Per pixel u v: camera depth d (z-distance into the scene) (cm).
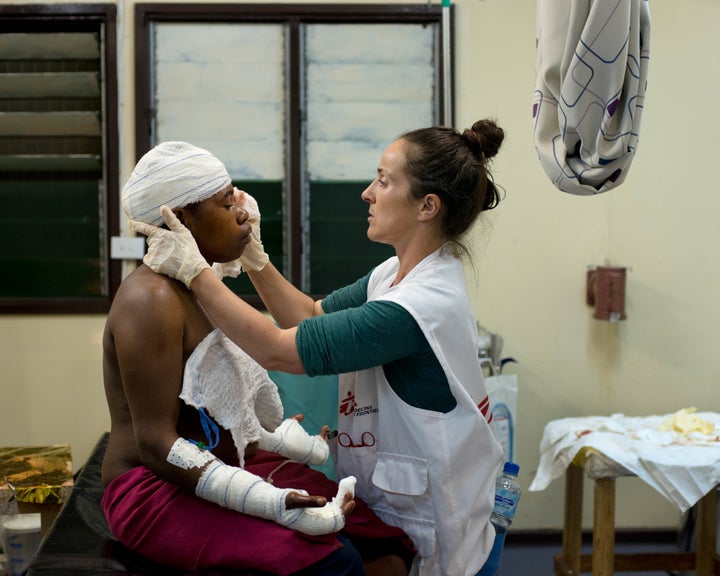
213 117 316
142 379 141
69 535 165
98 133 317
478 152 164
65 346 321
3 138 317
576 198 319
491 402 282
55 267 323
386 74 316
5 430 322
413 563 164
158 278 146
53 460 239
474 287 321
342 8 311
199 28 313
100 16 309
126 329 141
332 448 190
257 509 141
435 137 161
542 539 332
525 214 320
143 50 310
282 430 181
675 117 317
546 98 173
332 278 323
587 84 159
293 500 141
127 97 312
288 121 316
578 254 322
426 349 155
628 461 251
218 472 142
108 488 154
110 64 310
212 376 149
